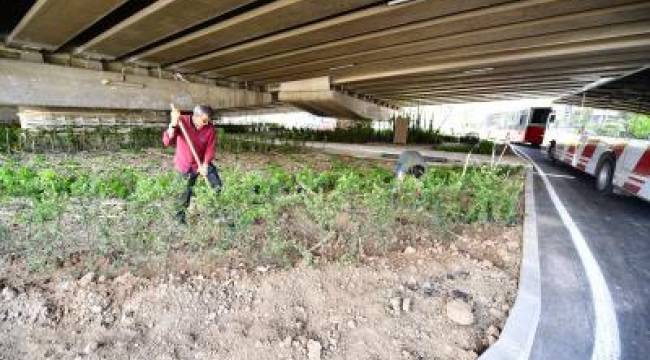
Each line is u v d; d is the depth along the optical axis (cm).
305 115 5562
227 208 425
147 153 1301
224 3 891
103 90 1675
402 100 3619
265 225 468
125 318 271
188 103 2030
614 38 1166
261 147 1611
